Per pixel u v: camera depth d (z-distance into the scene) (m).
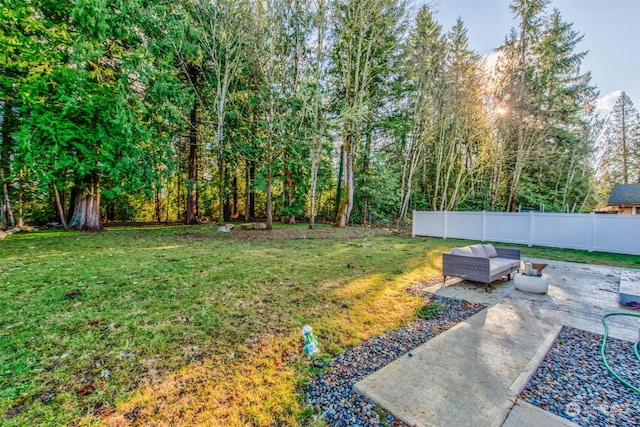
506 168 17.97
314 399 2.13
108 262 6.10
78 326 3.17
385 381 2.35
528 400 2.13
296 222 19.58
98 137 9.73
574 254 9.09
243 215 22.83
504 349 2.92
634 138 25.58
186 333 3.11
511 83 15.77
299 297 4.35
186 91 12.18
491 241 11.91
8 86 9.02
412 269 6.43
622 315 3.92
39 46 8.91
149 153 11.62
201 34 12.00
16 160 9.85
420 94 15.76
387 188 17.11
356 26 12.82
